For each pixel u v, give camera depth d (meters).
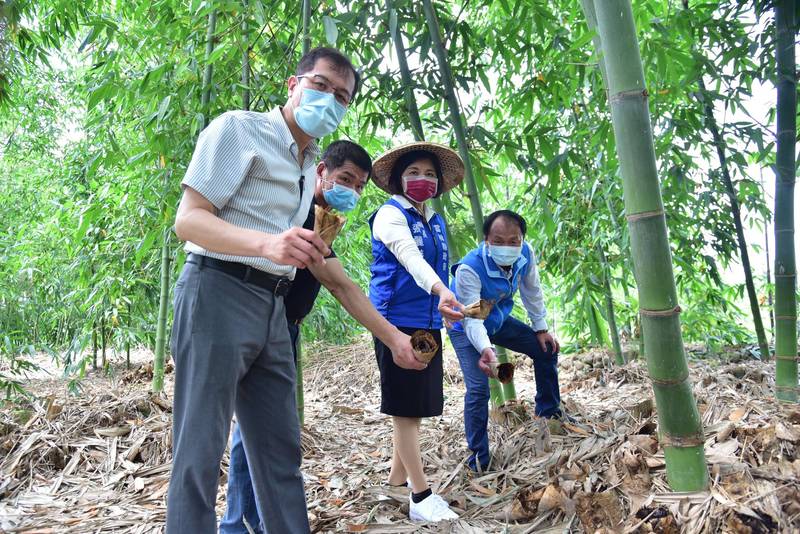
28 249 6.36
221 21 3.31
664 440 1.94
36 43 3.90
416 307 2.41
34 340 6.94
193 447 1.54
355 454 3.37
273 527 1.76
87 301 5.41
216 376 1.57
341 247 6.12
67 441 3.33
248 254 1.43
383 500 2.53
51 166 7.21
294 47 3.32
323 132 1.72
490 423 3.24
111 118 3.57
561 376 5.44
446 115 3.67
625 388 4.60
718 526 1.75
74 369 4.89
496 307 2.90
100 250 5.70
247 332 1.62
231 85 3.27
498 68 4.56
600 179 4.41
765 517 1.74
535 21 3.66
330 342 7.38
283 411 1.77
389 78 3.50
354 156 2.09
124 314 6.10
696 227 5.05
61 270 6.63
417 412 2.30
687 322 5.51
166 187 3.37
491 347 2.60
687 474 1.90
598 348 6.10
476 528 2.16
